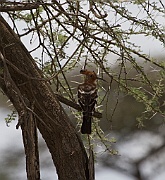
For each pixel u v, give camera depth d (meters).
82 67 12.43
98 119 12.17
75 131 11.55
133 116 18.77
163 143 21.61
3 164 20.78
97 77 11.77
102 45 11.24
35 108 11.21
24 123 10.39
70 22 10.93
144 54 11.55
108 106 14.83
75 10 11.24
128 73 11.96
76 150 11.48
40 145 21.19
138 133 20.27
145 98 11.71
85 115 11.52
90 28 10.99
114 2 10.38
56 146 11.48
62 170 11.53
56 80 12.41
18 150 20.98
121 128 19.64
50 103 11.23
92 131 12.05
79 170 11.51
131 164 21.88
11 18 11.12
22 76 11.06
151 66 12.08
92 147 11.85
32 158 10.38
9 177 20.81
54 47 11.00
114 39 11.04
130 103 18.27
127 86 11.88
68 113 12.91
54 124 11.28
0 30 10.91
